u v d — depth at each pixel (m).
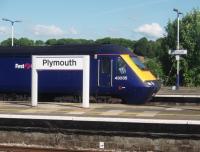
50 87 27.34
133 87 25.73
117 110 21.45
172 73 69.69
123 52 26.27
